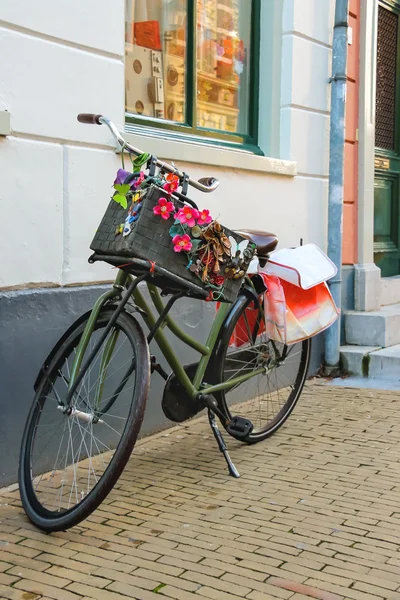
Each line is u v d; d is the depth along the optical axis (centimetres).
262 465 346
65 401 282
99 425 353
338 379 529
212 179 303
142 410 263
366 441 382
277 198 495
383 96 652
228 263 285
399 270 668
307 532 272
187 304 417
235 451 367
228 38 507
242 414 405
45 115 331
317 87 533
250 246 300
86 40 350
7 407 316
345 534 271
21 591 228
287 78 508
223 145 484
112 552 255
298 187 516
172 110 461
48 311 334
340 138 535
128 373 288
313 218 535
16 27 315
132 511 291
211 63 492
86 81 351
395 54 668
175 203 271
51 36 331
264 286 363
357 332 561
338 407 451
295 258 368
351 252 579
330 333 534
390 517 286
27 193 324
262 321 371
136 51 432
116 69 369
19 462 294
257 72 520
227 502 301
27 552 254
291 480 326
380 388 500
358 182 580
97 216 361
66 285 347
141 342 278
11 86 314
